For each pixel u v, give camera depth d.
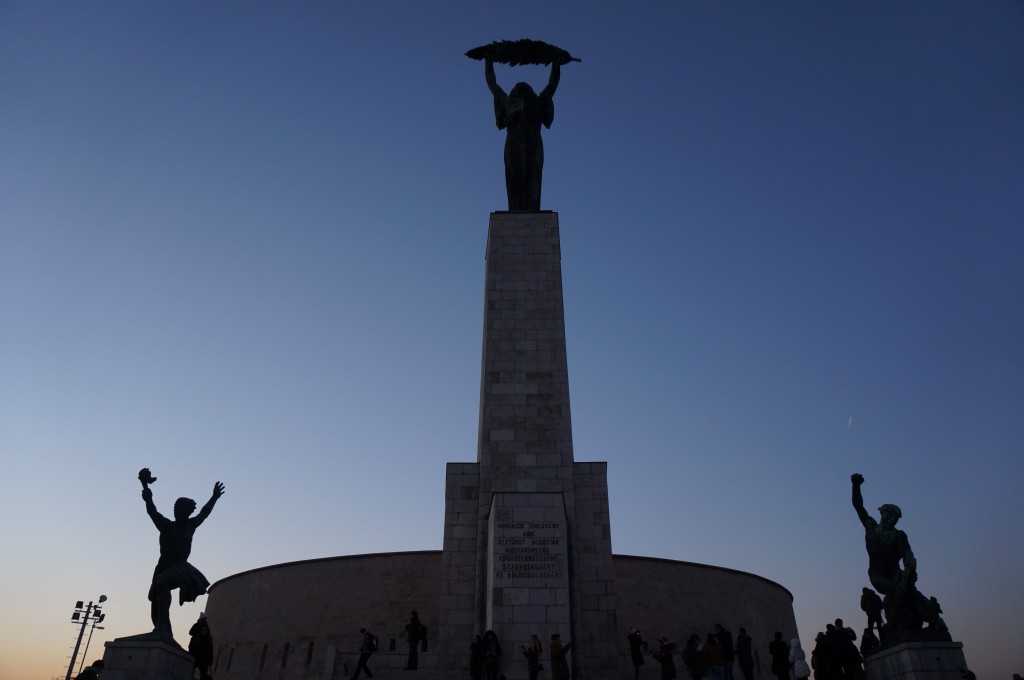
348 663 23.92
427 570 41.06
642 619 40.03
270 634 42.12
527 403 28.16
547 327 29.64
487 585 24.59
